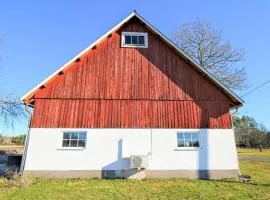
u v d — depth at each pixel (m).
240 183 14.80
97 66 17.89
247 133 75.25
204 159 16.59
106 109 17.00
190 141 16.97
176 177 16.23
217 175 16.39
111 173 16.05
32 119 16.42
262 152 54.69
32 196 11.52
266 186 13.95
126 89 17.53
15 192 12.22
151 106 17.31
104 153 16.28
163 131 16.86
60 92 17.08
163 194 12.10
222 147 16.84
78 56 17.50
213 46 30.94
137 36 19.00
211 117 17.36
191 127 17.08
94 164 16.09
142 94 17.50
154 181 15.16
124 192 12.45
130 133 16.67
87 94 17.20
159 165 16.34
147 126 16.86
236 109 18.08
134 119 16.94
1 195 11.63
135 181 15.09
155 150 16.53
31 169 15.70
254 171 20.56
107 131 16.59
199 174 16.34
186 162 16.48
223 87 17.44
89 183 14.38
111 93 17.36
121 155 16.31
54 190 12.73
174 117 17.19
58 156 16.03
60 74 17.42
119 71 17.92
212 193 12.32
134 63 18.23
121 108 17.09
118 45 18.58
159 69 18.19
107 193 12.23
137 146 16.52
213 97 17.78
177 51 18.47
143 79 17.88
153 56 18.50
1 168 18.80
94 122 16.69
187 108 17.44
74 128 16.48
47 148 16.08
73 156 16.12
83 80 17.47
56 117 16.59
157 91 17.67
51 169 15.82
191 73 18.23
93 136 16.47
